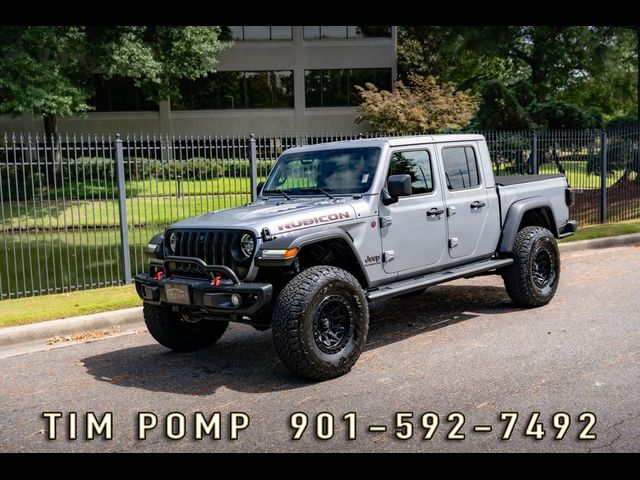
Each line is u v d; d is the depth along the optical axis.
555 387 5.32
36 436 4.78
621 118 27.56
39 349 7.20
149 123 38.97
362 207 6.23
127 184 22.59
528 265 7.79
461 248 7.28
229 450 4.44
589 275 10.09
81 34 24.77
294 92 39.50
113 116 38.62
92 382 5.98
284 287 5.63
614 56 28.28
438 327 7.39
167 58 29.53
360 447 4.41
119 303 8.70
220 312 5.66
